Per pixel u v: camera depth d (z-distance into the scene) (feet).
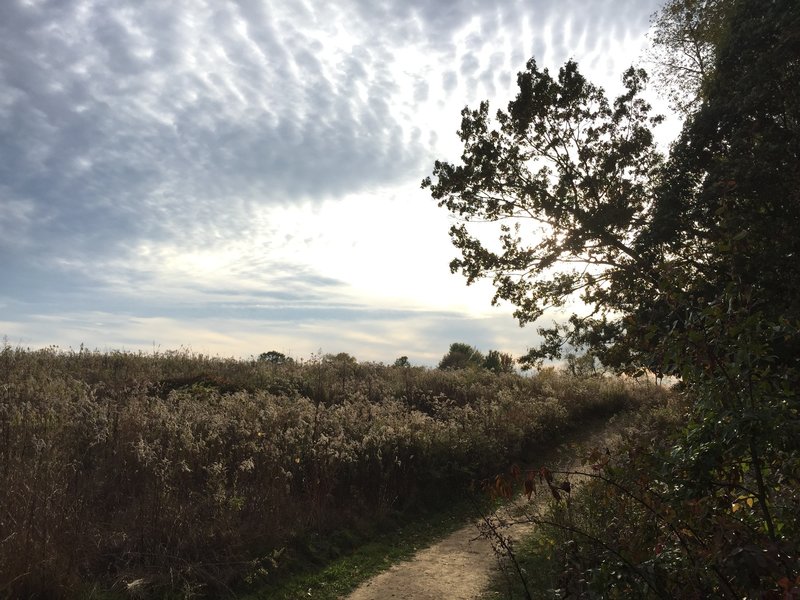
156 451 25.77
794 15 33.65
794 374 10.66
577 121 48.14
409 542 28.58
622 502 14.84
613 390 78.28
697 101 53.62
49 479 20.94
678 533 10.57
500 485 12.12
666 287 12.30
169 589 19.31
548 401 59.41
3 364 42.37
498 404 55.52
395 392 59.47
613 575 11.21
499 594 20.88
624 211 45.55
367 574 24.09
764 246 31.27
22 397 32.37
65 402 30.55
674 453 10.71
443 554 26.78
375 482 32.30
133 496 23.13
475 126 50.03
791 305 28.45
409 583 23.21
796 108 33.42
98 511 22.00
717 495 10.84
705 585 10.25
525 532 27.63
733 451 9.85
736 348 10.13
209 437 27.43
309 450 30.07
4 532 17.76
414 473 34.88
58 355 51.78
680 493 10.62
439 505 34.06
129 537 20.95
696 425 11.04
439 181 51.62
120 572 19.36
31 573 17.01
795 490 10.44
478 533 29.43
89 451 25.48
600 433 56.44
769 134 34.27
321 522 27.02
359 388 57.36
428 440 37.24
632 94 47.88
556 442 52.60
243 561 22.08
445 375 74.02
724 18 42.63
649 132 47.34
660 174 45.37
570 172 47.16
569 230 47.88
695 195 38.37
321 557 24.71
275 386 53.78
